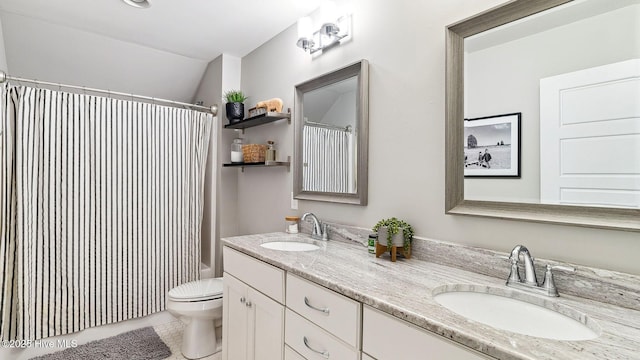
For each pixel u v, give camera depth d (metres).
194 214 2.74
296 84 2.21
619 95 0.95
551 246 1.08
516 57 1.16
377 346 0.96
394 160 1.57
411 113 1.49
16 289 2.00
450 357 0.78
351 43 1.82
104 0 2.01
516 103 1.16
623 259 0.94
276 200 2.44
